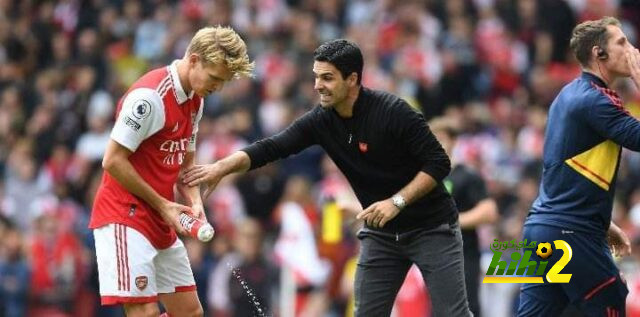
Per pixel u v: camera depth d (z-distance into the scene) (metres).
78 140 63.72
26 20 75.56
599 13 71.88
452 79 63.88
